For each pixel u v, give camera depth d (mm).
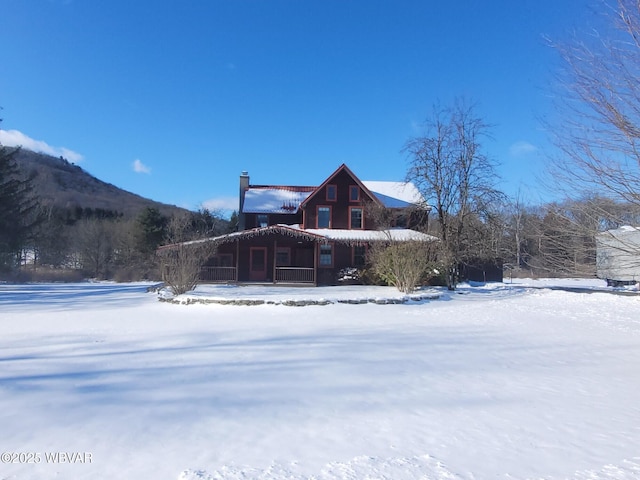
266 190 37875
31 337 10859
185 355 8875
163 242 50531
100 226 54562
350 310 16750
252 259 32344
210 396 6227
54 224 54625
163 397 6160
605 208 7840
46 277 41188
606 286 31375
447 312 16516
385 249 25047
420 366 8078
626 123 7484
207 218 52438
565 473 3922
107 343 10109
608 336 11508
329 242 28984
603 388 6715
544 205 8750
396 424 5191
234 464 4090
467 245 27516
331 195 32625
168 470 3979
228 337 11023
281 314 15734
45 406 5738
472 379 7207
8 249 39062
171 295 20031
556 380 7168
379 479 3770
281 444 4586
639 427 5105
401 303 18719
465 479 3779
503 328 12812
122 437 4758
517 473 3914
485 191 26719
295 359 8562
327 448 4484
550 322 14086
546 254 8906
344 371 7652
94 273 48031
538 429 5031
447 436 4824
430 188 27438
